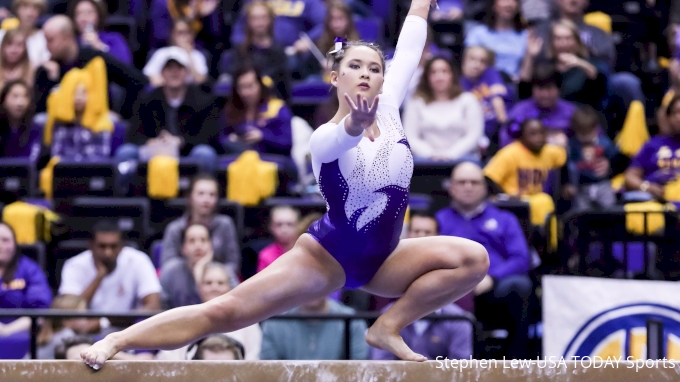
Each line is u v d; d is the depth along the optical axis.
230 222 11.88
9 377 5.69
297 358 9.72
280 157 13.75
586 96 15.43
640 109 15.20
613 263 10.62
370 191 6.02
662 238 10.19
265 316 6.07
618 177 14.53
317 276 6.10
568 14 16.92
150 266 11.14
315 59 16.55
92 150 13.99
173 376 5.79
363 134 6.04
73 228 12.60
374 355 9.85
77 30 16.33
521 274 11.22
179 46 16.69
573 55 15.48
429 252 6.12
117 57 16.30
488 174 12.91
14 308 10.80
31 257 12.02
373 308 11.09
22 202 12.50
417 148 13.68
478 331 10.37
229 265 11.36
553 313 9.34
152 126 14.73
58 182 13.12
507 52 16.61
